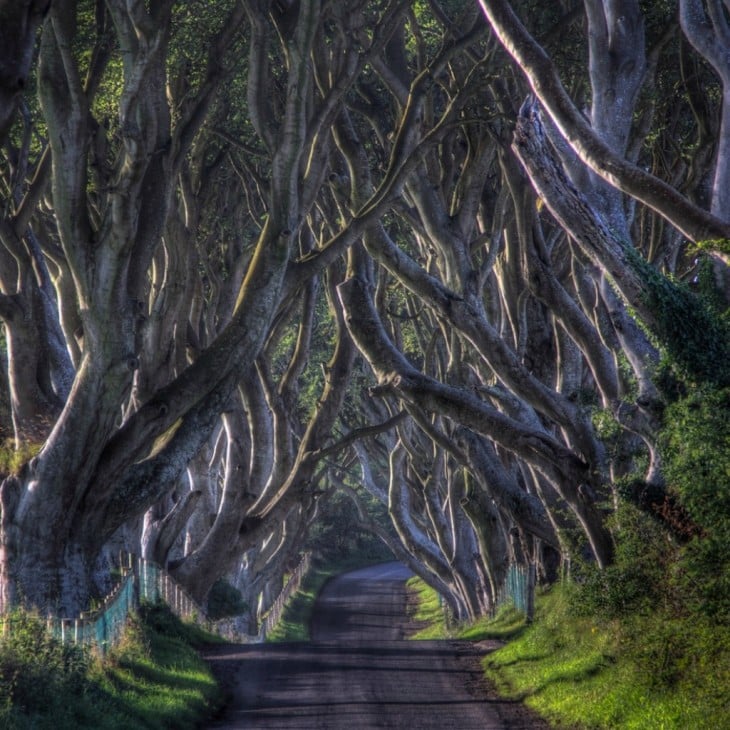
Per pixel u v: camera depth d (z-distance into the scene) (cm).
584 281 8338
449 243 8544
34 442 8106
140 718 5100
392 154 8175
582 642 6938
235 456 11575
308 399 17100
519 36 5712
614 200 6109
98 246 6538
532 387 7956
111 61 8212
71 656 5166
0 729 3809
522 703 6172
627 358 6172
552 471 7838
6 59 5541
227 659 8344
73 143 6397
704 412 4866
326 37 9150
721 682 4616
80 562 7119
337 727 5397
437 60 8212
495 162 9969
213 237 11800
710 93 8744
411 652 8712
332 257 8056
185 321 10456
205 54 8312
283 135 7462
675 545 5744
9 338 8188
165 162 7056
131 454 7231
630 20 6316
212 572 11575
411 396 8475
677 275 8988
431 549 16012
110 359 6712
